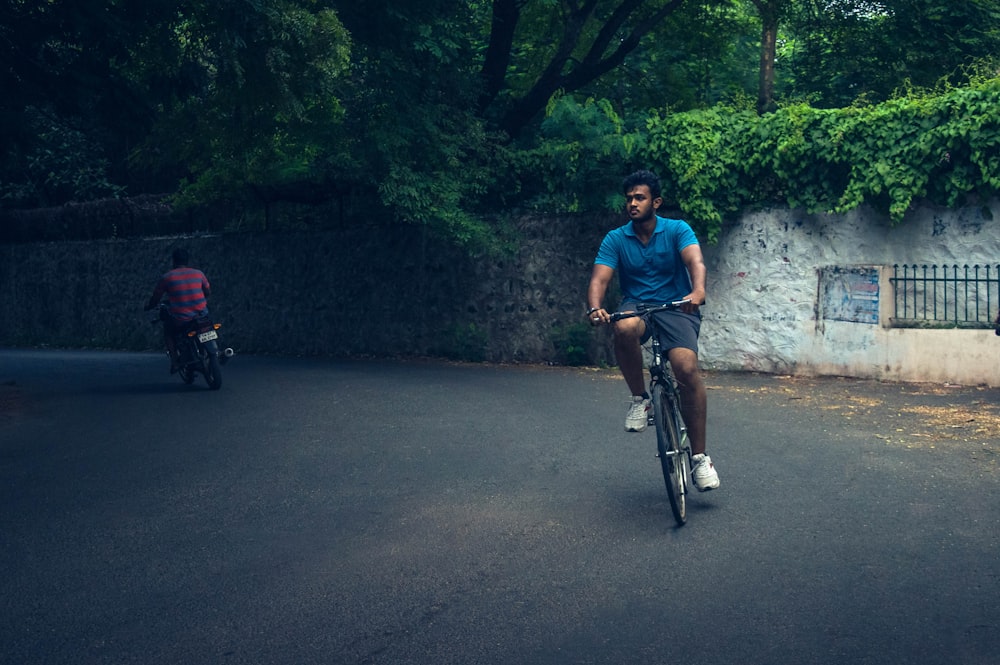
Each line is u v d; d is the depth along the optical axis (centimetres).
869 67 2155
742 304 1409
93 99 1154
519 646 373
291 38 1141
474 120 1628
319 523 562
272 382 1316
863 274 1298
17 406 1096
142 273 2397
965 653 360
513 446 803
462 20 1689
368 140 1532
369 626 396
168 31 1157
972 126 1177
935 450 769
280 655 368
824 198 1322
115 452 799
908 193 1227
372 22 1497
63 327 2603
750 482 658
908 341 1258
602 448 792
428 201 1523
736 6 2156
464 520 561
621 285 602
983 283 1210
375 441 833
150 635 390
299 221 2003
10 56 1076
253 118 1550
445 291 1745
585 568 468
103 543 527
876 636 378
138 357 1959
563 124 1510
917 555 482
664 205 1477
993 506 581
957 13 1945
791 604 414
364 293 1869
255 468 724
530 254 1636
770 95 2105
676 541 512
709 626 390
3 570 479
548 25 2103
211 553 505
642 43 2148
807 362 1352
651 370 566
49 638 388
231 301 2123
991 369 1192
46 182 2986
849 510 576
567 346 1594
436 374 1427
